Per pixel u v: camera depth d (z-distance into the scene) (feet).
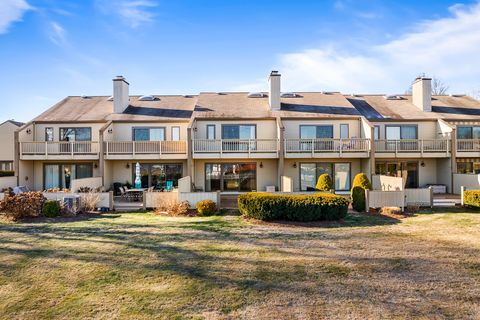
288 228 36.65
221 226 37.70
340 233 33.94
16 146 64.49
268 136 69.51
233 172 70.64
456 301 17.40
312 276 21.16
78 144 66.69
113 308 16.76
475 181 61.05
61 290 19.12
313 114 69.67
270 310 16.43
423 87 76.43
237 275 21.38
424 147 69.05
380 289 19.03
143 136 69.92
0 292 18.92
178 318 15.61
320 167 70.59
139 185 64.28
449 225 37.52
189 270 22.35
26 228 36.63
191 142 64.18
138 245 28.89
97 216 45.24
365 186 52.70
